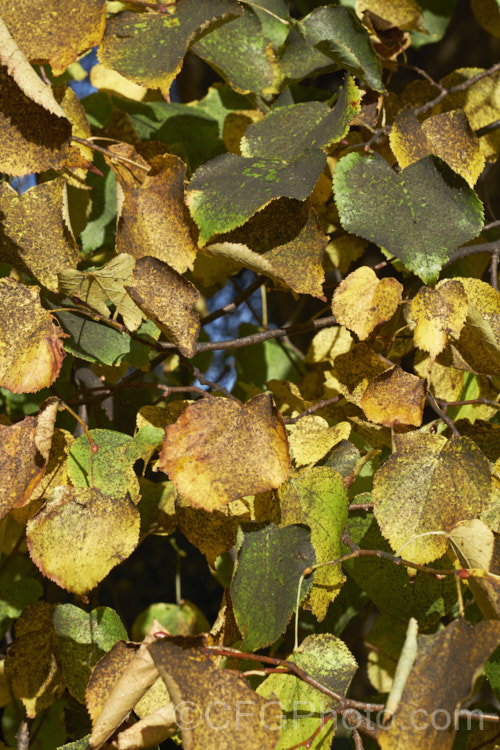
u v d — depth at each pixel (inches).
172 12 37.4
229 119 42.1
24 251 36.2
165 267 34.5
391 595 36.8
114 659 33.4
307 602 36.1
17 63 33.9
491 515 35.2
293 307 47.8
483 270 42.2
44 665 35.6
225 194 35.2
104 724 32.5
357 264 45.5
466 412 39.2
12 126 34.4
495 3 43.6
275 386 39.8
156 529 38.7
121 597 58.0
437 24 43.9
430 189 35.3
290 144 36.5
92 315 35.9
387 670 41.9
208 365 44.9
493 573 33.9
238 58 39.1
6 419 36.4
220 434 34.1
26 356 34.5
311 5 43.0
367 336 36.1
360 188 35.2
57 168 34.8
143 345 37.2
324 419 37.7
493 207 45.1
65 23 35.9
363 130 39.8
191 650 32.1
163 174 36.1
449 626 32.1
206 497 33.7
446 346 37.2
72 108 37.6
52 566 34.2
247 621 33.7
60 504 34.5
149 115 41.7
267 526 34.2
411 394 35.6
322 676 34.1
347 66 37.3
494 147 41.1
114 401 43.1
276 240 35.8
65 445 36.1
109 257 41.8
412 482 34.8
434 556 34.5
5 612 38.6
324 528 35.3
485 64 46.9
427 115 40.9
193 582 60.3
